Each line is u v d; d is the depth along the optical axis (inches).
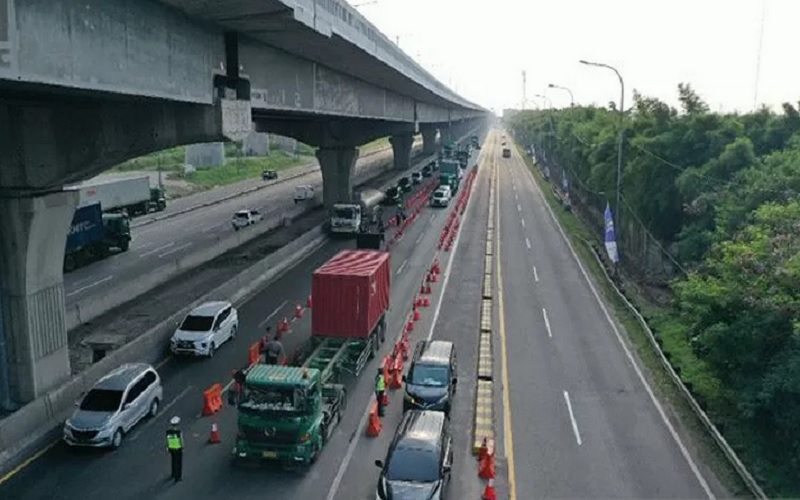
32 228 997.2
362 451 959.0
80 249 2039.9
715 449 981.8
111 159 1070.4
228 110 1137.4
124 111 1064.2
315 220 2723.9
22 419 956.0
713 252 1448.1
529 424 1050.7
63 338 1098.1
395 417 1067.9
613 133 2711.6
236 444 900.0
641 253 2182.6
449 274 2014.0
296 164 5718.5
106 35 786.8
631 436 1018.1
